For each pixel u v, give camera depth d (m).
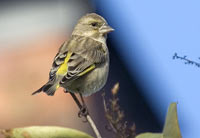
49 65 14.70
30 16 17.00
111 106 6.68
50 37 16.38
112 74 16.64
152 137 5.98
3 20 16.88
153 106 16.27
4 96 13.23
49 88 8.70
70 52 9.52
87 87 9.52
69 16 16.89
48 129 6.18
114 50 16.42
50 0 17.05
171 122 5.93
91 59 9.52
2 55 15.65
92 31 10.45
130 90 16.55
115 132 6.62
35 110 13.34
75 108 14.68
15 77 13.83
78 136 6.22
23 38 16.53
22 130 6.14
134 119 16.66
